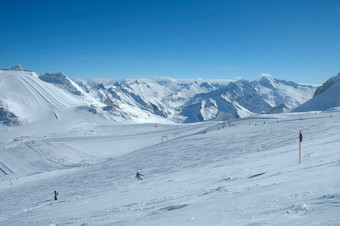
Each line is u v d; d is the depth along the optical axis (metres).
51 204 24.12
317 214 5.45
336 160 13.36
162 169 36.34
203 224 6.61
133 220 9.23
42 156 88.94
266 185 10.47
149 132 134.12
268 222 5.56
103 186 31.70
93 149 100.88
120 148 102.31
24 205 27.70
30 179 61.03
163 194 15.88
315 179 9.36
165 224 7.50
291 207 6.39
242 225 5.76
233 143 48.56
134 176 35.44
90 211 14.95
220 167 25.03
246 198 8.70
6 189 49.84
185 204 10.29
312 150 21.45
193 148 52.38
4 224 16.25
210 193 12.05
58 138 120.75
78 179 44.41
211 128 87.06
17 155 89.44
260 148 36.44
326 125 48.34
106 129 153.62
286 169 14.19
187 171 28.38
